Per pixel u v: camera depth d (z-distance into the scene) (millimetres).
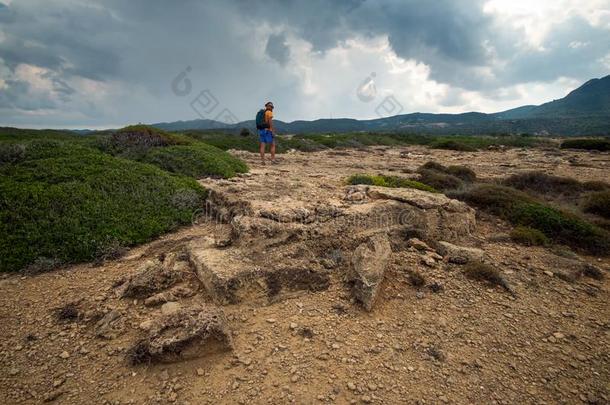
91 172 9430
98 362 4473
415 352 4828
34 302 5555
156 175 10141
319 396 4035
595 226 9078
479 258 7320
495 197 10477
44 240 6902
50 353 4605
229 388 4102
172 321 4676
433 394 4176
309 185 10609
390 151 32656
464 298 6086
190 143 16297
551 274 6961
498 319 5621
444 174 14836
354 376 4352
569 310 5965
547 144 44500
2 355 4555
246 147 28453
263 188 9898
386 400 4047
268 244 6477
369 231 7562
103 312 5320
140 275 5902
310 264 6262
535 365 4742
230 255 6199
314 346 4797
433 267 6906
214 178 11992
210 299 5586
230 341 4633
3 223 7086
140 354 4445
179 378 4230
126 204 8398
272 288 5730
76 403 3932
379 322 5355
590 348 5109
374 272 5895
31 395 4023
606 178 17734
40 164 9375
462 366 4641
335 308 5582
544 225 9039
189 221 8664
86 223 7453
